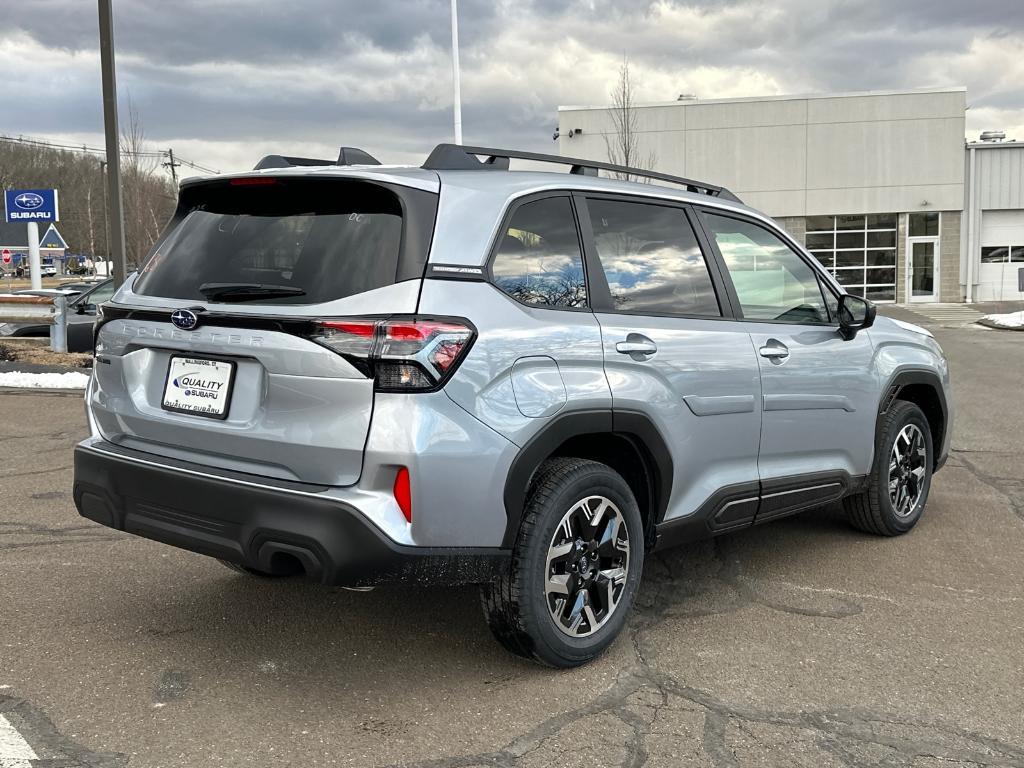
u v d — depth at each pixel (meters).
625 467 3.64
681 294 3.81
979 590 4.25
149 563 4.50
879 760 2.72
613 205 3.69
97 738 2.80
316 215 3.18
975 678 3.30
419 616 3.85
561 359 3.20
